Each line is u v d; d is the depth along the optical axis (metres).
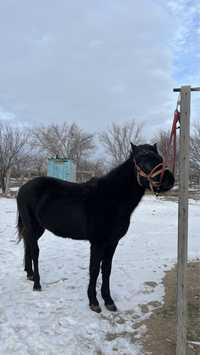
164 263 6.07
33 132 37.66
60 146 38.38
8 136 21.12
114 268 5.70
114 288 4.81
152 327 3.71
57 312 4.03
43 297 4.44
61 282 4.98
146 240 8.00
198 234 8.81
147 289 4.79
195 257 6.49
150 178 3.59
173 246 7.42
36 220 4.86
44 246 7.01
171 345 3.34
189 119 2.88
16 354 3.14
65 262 5.95
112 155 36.81
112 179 4.07
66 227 4.39
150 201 17.55
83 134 38.84
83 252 6.64
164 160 3.50
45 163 29.55
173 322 3.80
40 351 3.21
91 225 4.10
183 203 2.90
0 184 20.38
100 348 3.30
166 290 4.76
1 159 19.50
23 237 4.98
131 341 3.44
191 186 26.58
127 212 4.06
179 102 3.04
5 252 6.43
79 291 4.68
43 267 5.65
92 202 4.14
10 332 3.51
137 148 3.92
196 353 3.18
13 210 11.83
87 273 5.40
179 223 2.93
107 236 4.07
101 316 3.97
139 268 5.73
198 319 3.83
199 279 5.09
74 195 4.37
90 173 23.98
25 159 24.64
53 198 4.51
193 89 2.87
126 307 4.23
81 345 3.34
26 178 24.17
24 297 4.42
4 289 4.66
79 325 3.74
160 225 10.20
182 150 2.90
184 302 2.95
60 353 3.19
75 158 37.75
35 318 3.86
